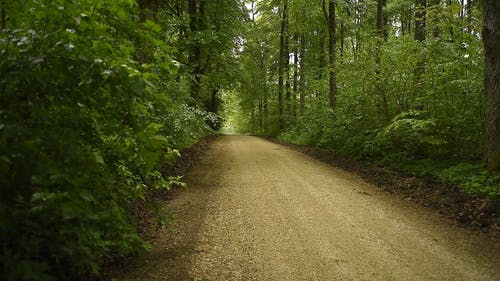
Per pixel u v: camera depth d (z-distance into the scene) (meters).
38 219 2.68
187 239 5.02
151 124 2.97
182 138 9.13
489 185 6.67
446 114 9.11
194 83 13.70
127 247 3.46
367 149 11.41
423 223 5.84
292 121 28.12
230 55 18.59
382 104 11.75
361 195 7.61
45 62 2.55
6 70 2.43
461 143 8.84
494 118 7.14
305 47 28.80
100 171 3.07
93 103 2.88
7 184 2.42
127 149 3.38
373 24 24.30
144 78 2.71
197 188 8.10
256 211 6.36
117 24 3.13
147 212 5.87
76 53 2.61
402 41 10.95
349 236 5.20
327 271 4.11
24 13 2.74
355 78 12.19
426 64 9.72
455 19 9.52
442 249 4.79
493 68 7.11
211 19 19.83
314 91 20.72
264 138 28.36
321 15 21.25
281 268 4.18
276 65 34.72
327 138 14.93
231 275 3.99
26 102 2.53
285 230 5.41
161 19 12.61
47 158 2.65
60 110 2.72
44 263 2.59
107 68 2.64
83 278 3.37
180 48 14.94
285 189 8.01
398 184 8.45
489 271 4.16
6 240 2.52
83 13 2.81
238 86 23.42
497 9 6.96
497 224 5.52
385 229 5.52
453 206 6.52
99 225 3.12
